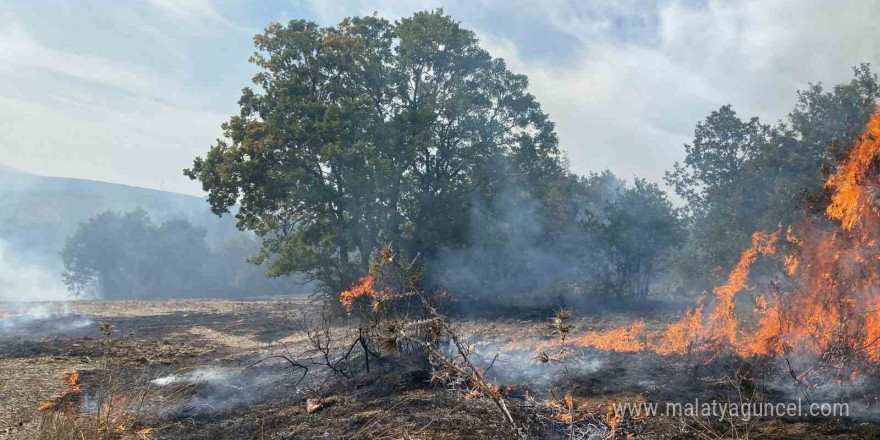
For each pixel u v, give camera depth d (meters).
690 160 26.56
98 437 6.84
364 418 7.34
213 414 8.36
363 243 27.05
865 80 20.81
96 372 11.66
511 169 31.73
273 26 28.52
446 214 28.62
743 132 25.62
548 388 8.20
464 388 8.04
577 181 39.97
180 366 12.96
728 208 23.89
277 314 28.30
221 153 27.50
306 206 27.88
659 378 8.24
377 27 30.89
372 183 26.30
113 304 34.53
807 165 21.33
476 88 30.73
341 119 26.98
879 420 6.21
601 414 6.99
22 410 8.44
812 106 22.11
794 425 6.24
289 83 27.81
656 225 26.70
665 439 6.14
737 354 8.90
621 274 28.81
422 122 28.55
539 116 31.39
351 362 10.49
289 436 6.96
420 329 9.13
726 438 5.99
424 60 30.30
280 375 10.79
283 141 26.78
